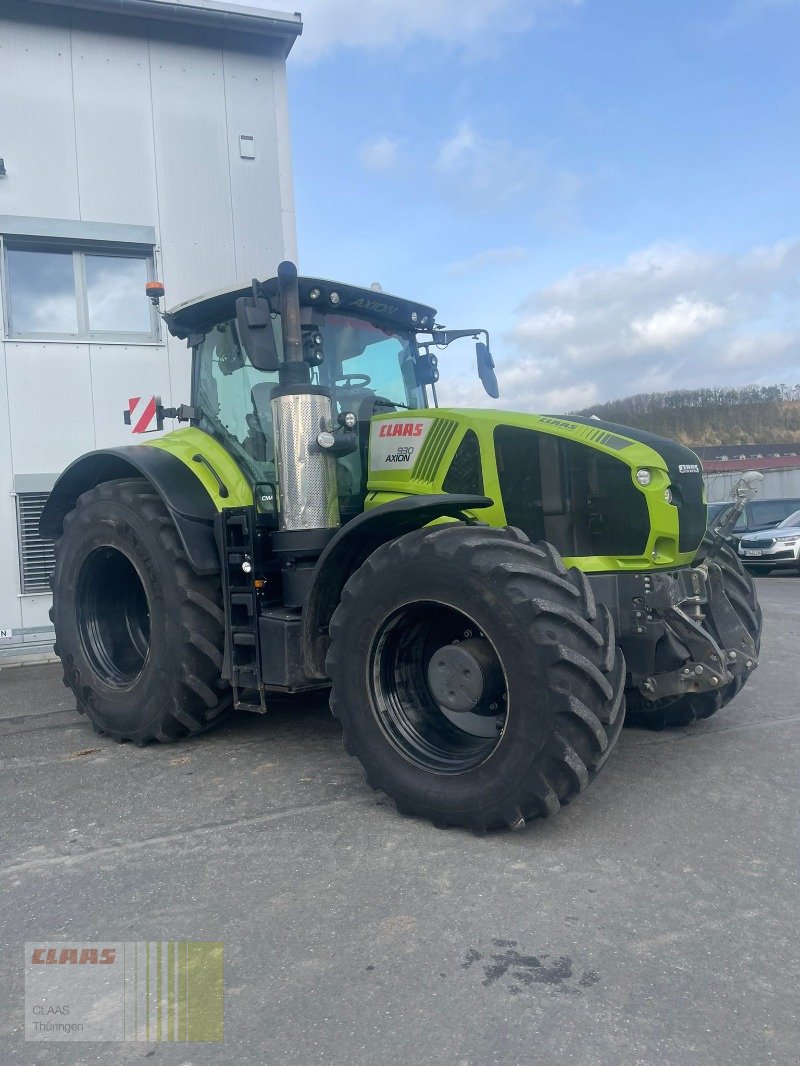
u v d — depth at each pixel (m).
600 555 3.45
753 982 2.04
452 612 3.21
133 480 4.69
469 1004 1.98
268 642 3.72
